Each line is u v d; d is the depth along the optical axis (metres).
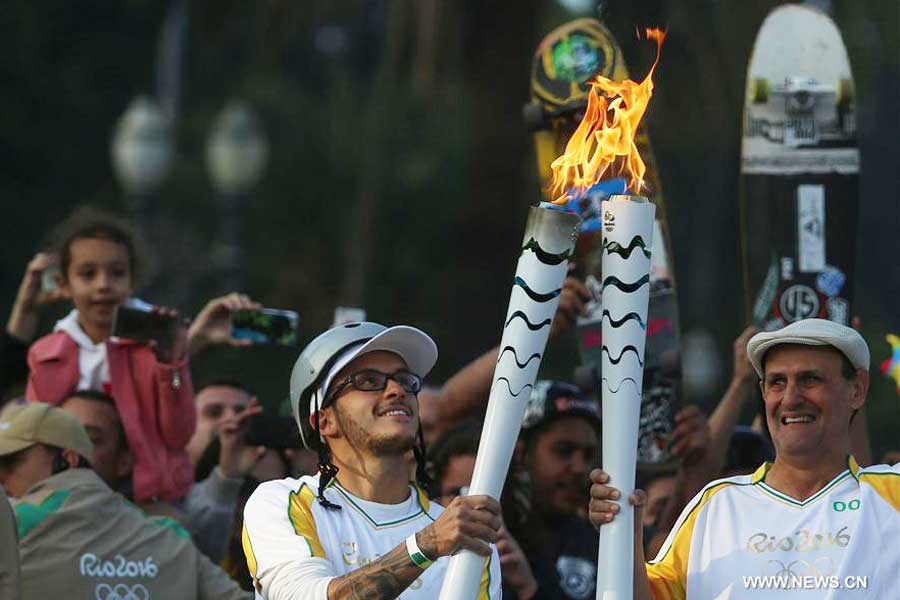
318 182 52.78
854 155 19.00
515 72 35.66
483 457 11.80
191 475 17.97
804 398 12.50
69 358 18.19
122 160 43.19
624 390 12.09
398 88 45.22
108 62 56.97
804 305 18.83
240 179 44.97
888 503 12.41
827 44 19.16
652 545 16.47
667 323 18.61
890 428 43.94
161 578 15.73
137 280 18.80
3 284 53.66
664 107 43.84
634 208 12.25
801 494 12.62
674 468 18.42
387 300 47.59
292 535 12.12
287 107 53.84
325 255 52.03
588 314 18.52
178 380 17.52
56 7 56.50
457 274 37.28
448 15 36.12
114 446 17.36
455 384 18.47
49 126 55.69
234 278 46.31
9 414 16.12
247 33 53.09
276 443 18.31
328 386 12.58
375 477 12.54
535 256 12.09
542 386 17.98
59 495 15.60
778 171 19.05
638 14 31.77
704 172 53.28
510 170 36.12
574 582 17.22
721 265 54.69
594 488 11.99
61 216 55.00
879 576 12.18
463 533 11.37
